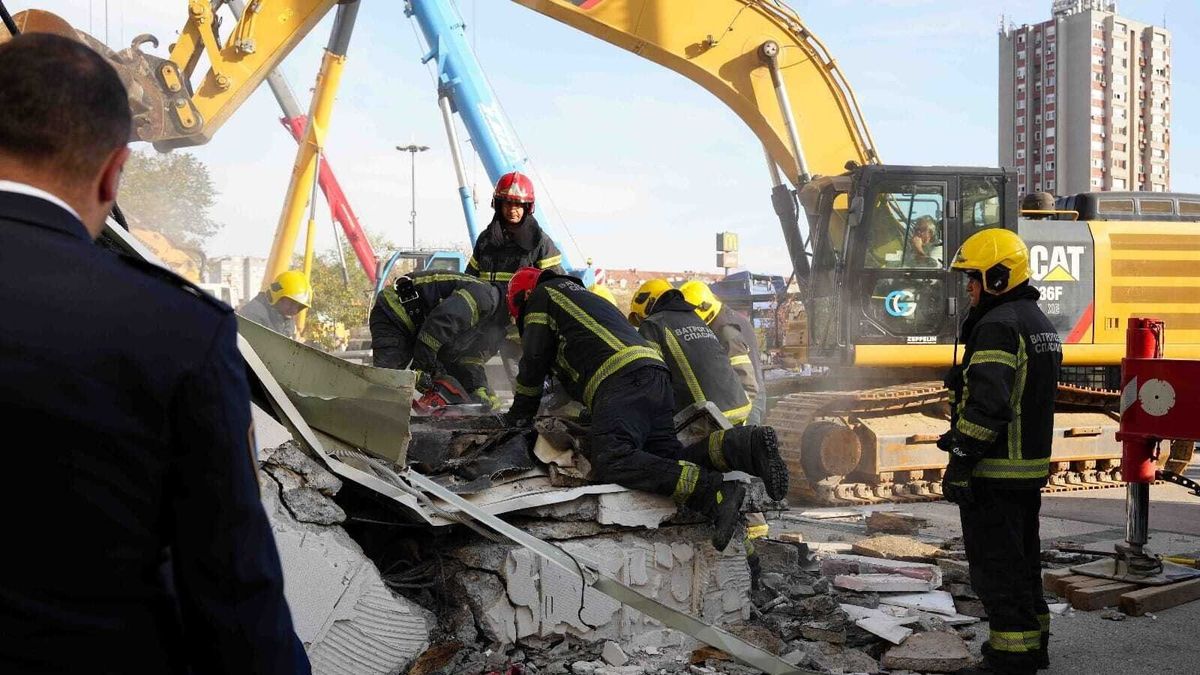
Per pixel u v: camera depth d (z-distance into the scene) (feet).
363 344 61.05
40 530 4.76
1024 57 334.65
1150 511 31.09
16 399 4.69
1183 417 18.92
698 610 15.90
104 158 5.26
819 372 40.93
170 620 5.25
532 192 24.35
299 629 11.68
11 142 5.01
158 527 5.13
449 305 21.93
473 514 13.32
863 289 33.58
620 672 13.91
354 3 40.16
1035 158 333.21
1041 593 15.65
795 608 16.92
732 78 37.09
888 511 30.91
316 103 42.01
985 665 15.26
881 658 15.49
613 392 15.94
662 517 15.70
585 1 36.06
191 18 30.96
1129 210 40.19
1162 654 16.46
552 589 14.52
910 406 34.35
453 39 40.01
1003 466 14.61
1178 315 37.19
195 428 5.00
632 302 22.85
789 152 37.45
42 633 4.77
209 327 5.11
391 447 13.43
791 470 33.17
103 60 5.35
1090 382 38.63
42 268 4.89
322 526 12.28
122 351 4.85
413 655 12.66
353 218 61.67
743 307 66.64
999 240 15.23
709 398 19.63
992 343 14.46
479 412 21.07
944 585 19.29
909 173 33.35
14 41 5.16
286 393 13.79
